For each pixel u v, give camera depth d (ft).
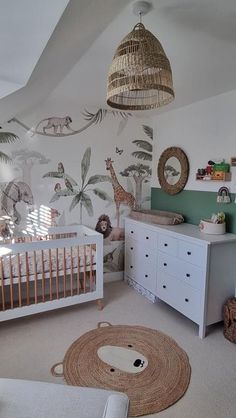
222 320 8.11
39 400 3.44
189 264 8.13
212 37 5.46
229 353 7.11
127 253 11.55
